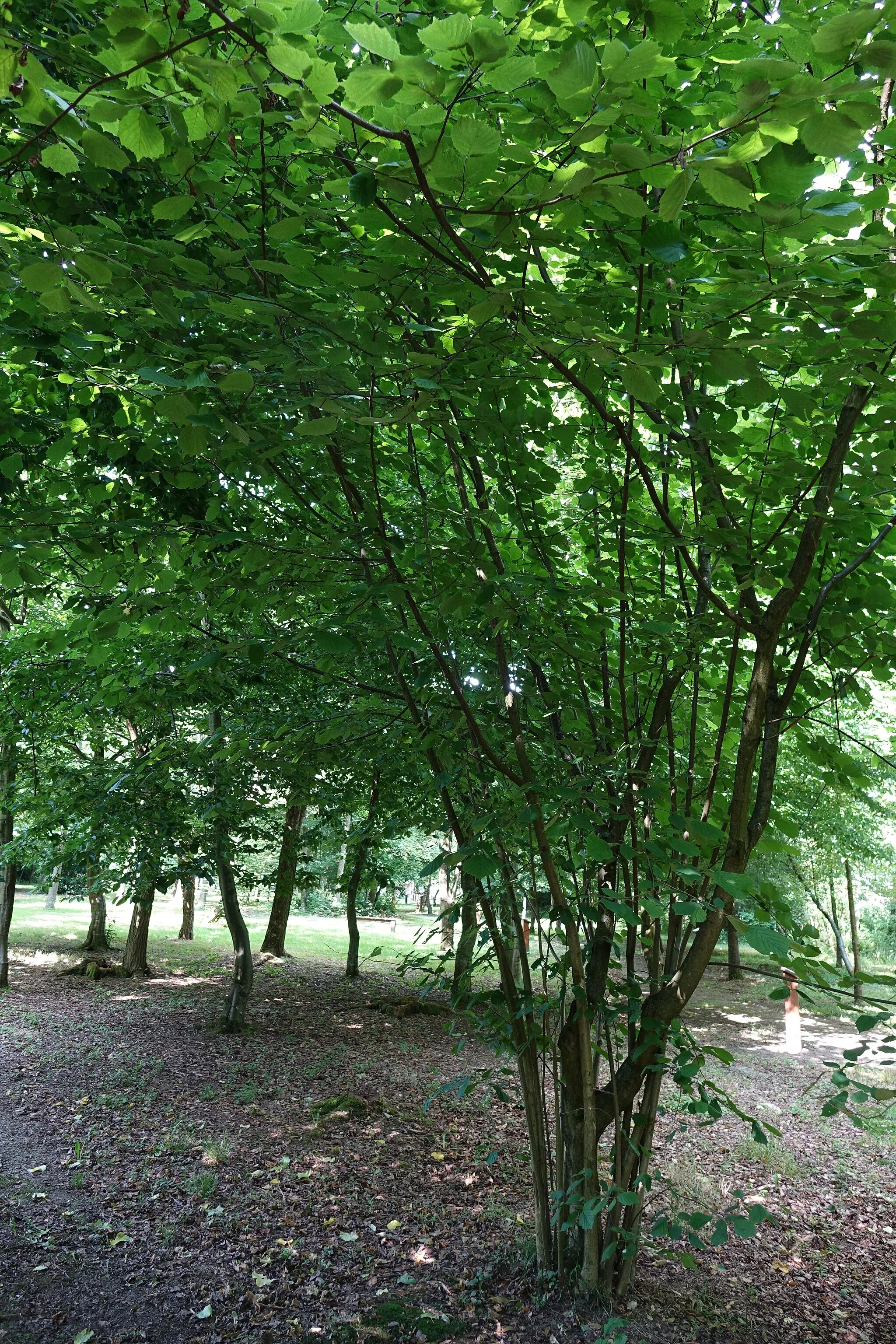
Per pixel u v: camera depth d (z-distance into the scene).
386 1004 11.02
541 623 3.26
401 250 2.12
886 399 2.96
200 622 3.80
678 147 1.62
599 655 3.52
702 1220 2.86
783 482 3.07
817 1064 8.85
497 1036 3.68
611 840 3.61
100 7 2.55
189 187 2.14
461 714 3.47
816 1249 4.71
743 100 1.38
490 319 1.93
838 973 2.65
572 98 1.41
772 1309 4.00
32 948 14.98
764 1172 5.77
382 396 2.42
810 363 2.73
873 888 17.94
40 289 1.76
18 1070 7.58
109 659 6.52
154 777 7.25
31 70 1.60
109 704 4.80
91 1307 3.88
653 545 4.00
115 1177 5.34
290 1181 5.37
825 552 3.32
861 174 2.23
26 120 1.70
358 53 2.53
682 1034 3.34
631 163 1.53
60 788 8.62
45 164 1.73
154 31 1.70
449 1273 4.18
